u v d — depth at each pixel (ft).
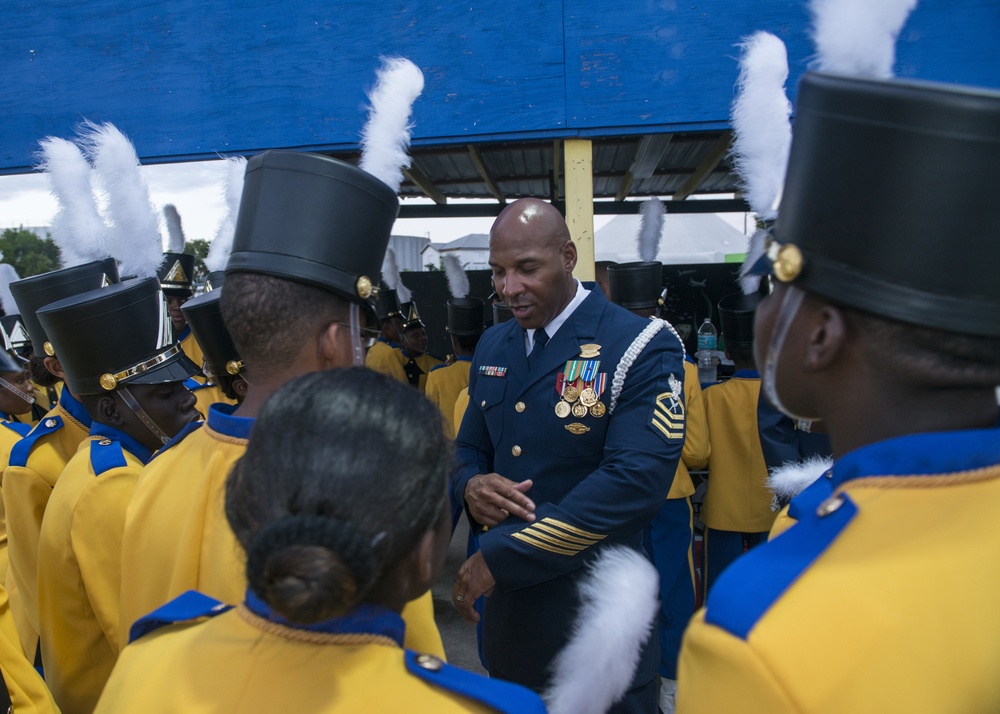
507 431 6.54
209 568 3.39
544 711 2.38
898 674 1.86
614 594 2.59
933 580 1.95
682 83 8.30
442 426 2.48
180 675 2.36
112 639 4.51
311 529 1.93
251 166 4.01
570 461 6.21
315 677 2.21
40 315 5.07
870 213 2.07
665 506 9.62
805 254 2.26
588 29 8.39
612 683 2.47
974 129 1.92
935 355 2.08
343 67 9.00
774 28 8.07
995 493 2.09
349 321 3.94
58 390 13.15
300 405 2.27
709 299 20.47
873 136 2.05
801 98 2.38
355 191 3.90
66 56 9.72
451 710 2.24
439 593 13.19
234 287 3.78
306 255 3.76
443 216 19.81
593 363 6.20
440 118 8.74
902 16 3.10
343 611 2.00
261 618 2.39
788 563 2.12
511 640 6.16
